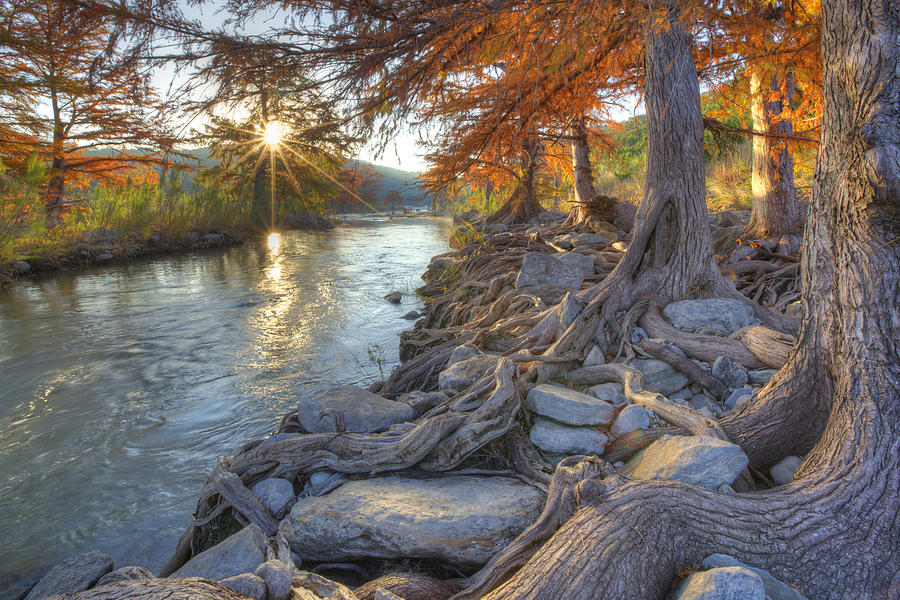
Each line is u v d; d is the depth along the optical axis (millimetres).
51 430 5223
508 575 2410
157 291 12180
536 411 3928
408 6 3049
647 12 3033
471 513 2844
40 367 7055
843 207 2674
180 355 7523
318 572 2945
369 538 2840
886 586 2066
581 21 3021
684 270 5312
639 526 2252
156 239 19797
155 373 6809
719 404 4199
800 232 8125
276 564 2396
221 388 6289
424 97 3637
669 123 5129
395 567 2803
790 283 6684
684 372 4457
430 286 11117
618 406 3955
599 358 4723
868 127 2496
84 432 5176
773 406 3111
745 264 7121
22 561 3332
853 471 2400
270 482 3525
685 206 5258
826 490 2398
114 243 17828
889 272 2488
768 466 3119
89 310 10289
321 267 15906
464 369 4680
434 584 2520
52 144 19062
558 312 5297
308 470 3613
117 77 3275
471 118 5527
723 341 4613
